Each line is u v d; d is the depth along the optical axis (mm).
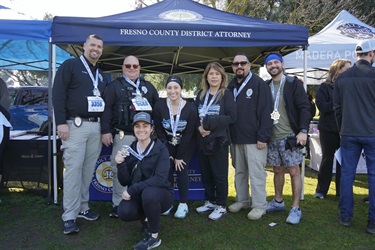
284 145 3566
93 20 3619
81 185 3471
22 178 4355
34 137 4539
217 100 3510
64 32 3602
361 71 3318
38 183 4348
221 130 3410
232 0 15812
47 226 3430
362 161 5711
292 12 15953
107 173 4211
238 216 3783
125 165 2979
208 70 3518
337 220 3701
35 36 3635
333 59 5754
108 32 3639
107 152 4184
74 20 3596
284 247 3055
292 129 3551
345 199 3512
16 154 4332
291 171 3635
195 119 3539
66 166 3258
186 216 3768
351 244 3123
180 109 3506
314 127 6344
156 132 3604
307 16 15328
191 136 3561
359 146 3404
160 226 3479
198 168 4309
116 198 3646
